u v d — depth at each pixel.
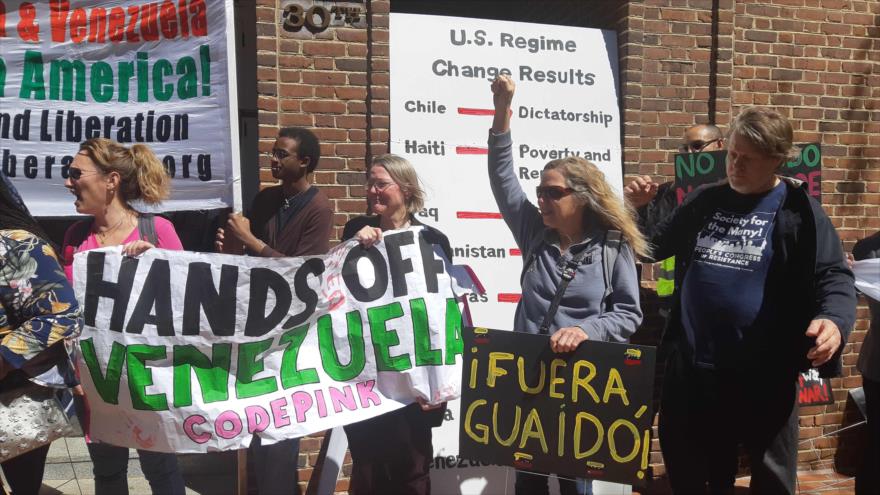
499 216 5.07
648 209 4.19
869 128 5.88
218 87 3.98
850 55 5.80
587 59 5.33
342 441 4.43
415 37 5.02
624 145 5.34
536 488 3.76
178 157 4.01
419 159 4.97
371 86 4.89
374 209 3.82
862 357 4.38
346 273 3.70
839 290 2.99
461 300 3.98
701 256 3.23
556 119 5.24
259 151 4.73
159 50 4.00
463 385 3.48
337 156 4.87
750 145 3.02
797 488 5.38
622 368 3.25
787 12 5.65
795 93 5.70
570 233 3.62
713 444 3.26
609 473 3.27
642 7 5.32
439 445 4.79
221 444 3.53
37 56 3.94
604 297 3.51
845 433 5.80
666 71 5.40
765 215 3.13
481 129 5.10
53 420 3.08
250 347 3.59
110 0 3.97
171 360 3.52
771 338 3.09
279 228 4.20
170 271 3.54
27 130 3.95
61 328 2.95
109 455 3.72
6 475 3.37
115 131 4.00
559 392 3.34
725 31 5.45
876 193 5.91
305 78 4.81
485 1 7.29
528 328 3.61
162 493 3.77
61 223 4.84
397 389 3.71
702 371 3.17
